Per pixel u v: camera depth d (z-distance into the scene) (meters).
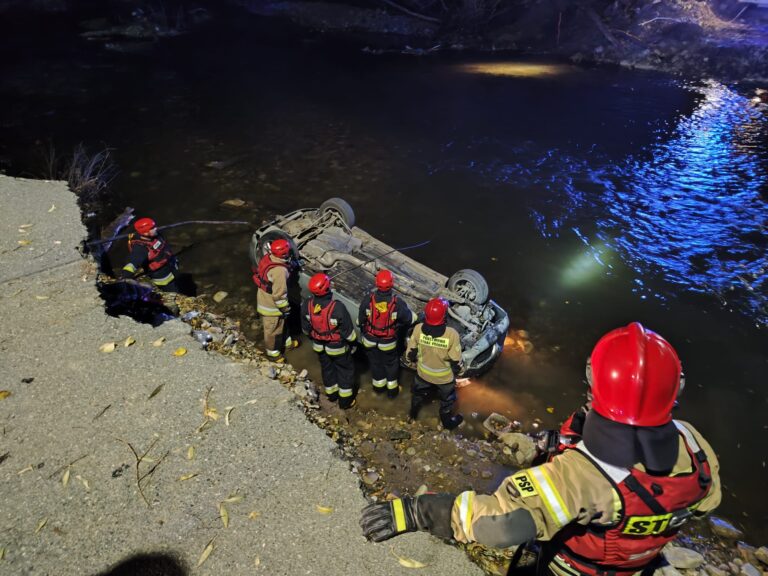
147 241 6.00
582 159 11.66
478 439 5.11
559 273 7.89
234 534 3.21
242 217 8.93
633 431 1.64
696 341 6.62
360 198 9.78
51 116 13.01
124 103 14.12
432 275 6.17
